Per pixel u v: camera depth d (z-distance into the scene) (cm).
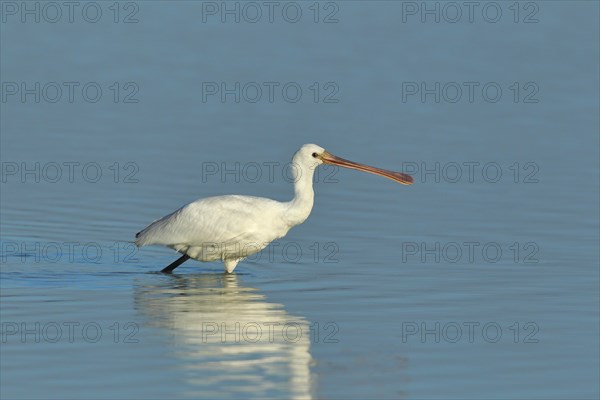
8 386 1410
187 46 4859
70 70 4338
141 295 1900
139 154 3134
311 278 2045
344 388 1438
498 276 2059
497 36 5309
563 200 2700
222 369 1499
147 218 2491
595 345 1642
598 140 3416
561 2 6156
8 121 3538
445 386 1455
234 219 2050
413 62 4703
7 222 2417
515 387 1455
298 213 2089
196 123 3575
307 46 4962
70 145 3228
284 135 3409
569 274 2075
